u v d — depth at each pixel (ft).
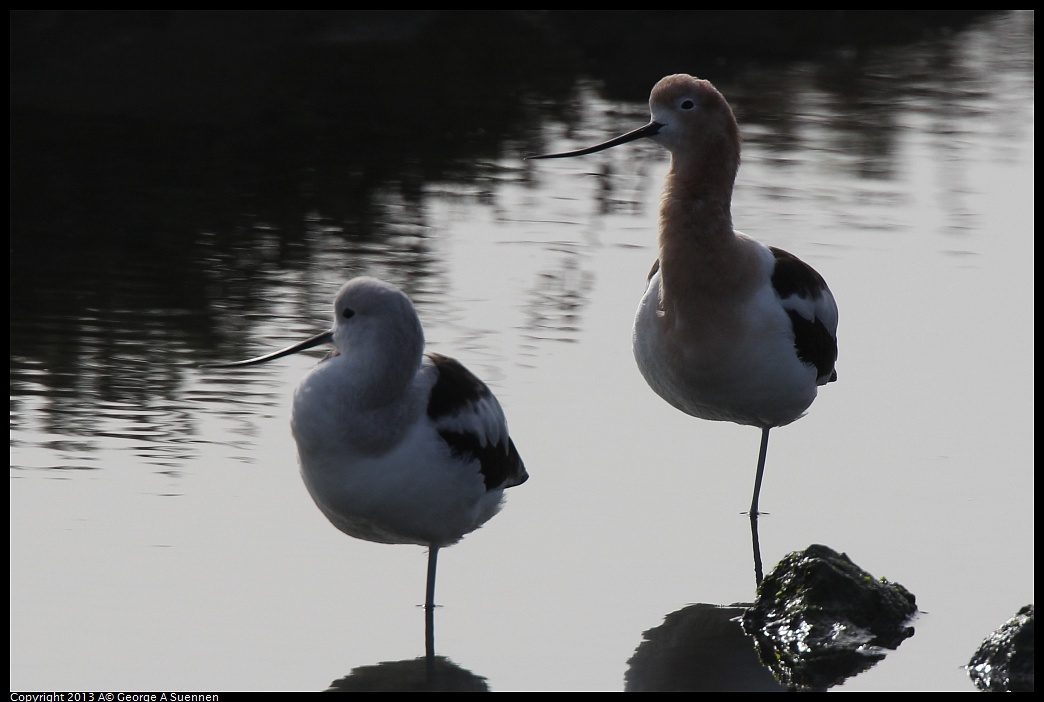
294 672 28.50
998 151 78.23
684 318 36.78
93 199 63.05
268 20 97.14
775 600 31.30
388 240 58.95
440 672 28.66
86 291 51.01
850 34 114.52
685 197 36.86
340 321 29.12
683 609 31.91
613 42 104.47
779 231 62.44
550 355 46.88
